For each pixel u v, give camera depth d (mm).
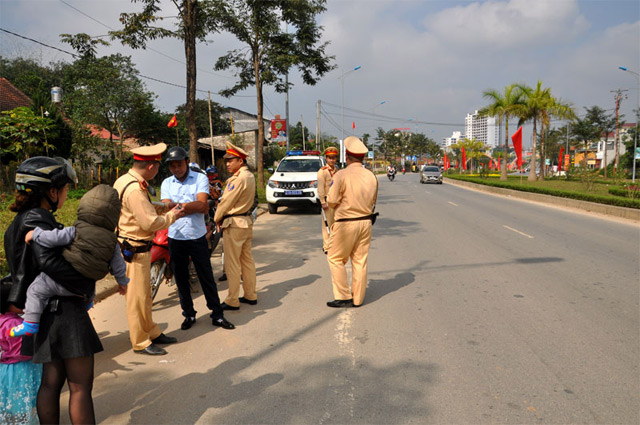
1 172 15031
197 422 2922
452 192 25516
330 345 4148
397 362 3773
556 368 3637
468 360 3793
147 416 3002
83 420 2455
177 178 4629
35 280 2361
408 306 5238
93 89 24656
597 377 3482
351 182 5027
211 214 6906
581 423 2875
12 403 2484
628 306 5156
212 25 12906
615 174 25938
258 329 4578
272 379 3498
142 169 3725
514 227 11359
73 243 2385
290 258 7930
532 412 3004
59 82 38188
